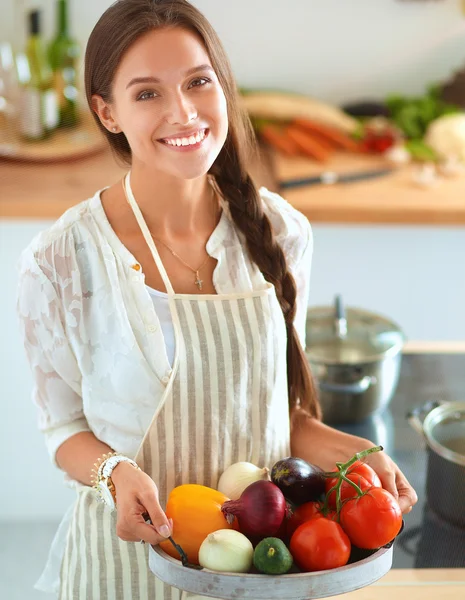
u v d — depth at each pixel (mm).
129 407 1225
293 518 1031
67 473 1278
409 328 2971
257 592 933
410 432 1485
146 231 1240
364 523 988
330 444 1304
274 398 1266
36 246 1225
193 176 1137
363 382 1497
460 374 1683
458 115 3098
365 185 2805
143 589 1246
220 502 1062
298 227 1369
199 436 1229
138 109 1107
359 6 3176
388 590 1105
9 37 3068
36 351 1247
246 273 1282
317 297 2908
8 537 2768
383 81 3293
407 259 2861
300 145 3000
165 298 1224
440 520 1251
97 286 1214
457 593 1105
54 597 2520
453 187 2814
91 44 1145
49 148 2799
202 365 1212
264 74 3256
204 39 1116
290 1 3156
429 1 3180
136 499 1076
